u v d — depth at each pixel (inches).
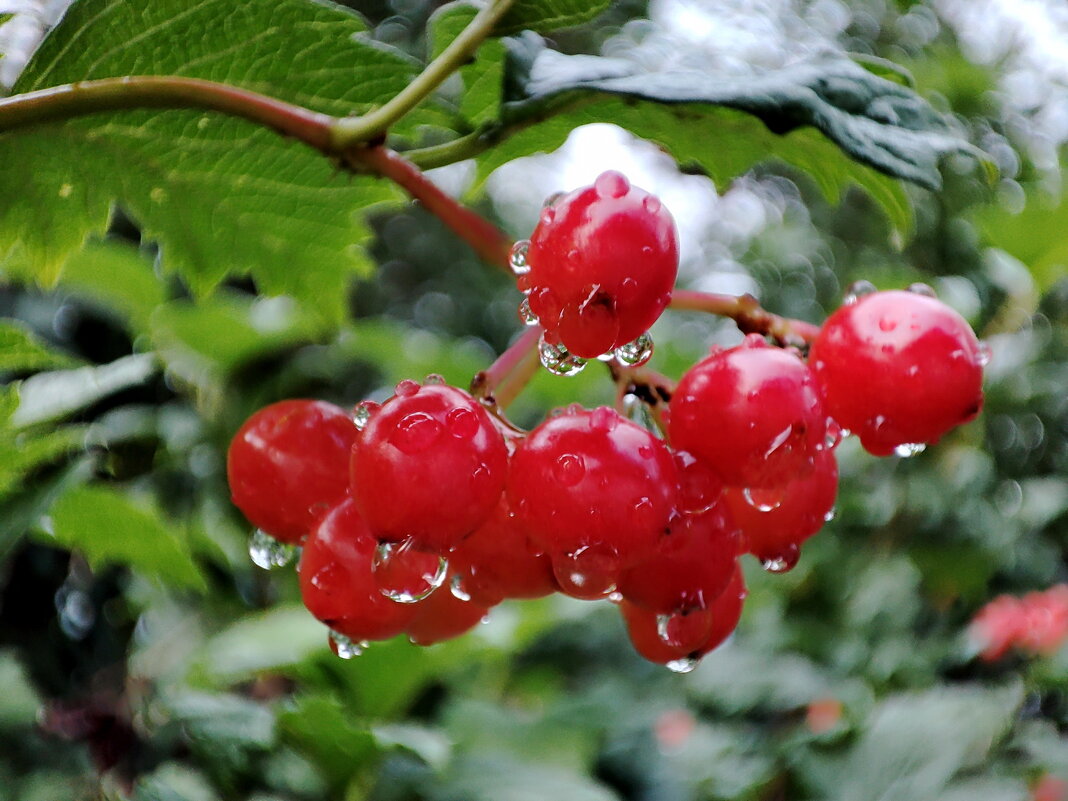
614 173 7.8
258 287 9.2
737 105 7.9
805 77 8.1
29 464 8.7
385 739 9.9
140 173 8.6
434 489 7.7
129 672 13.1
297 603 15.0
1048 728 14.7
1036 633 15.7
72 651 15.1
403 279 42.7
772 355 7.9
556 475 7.8
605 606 25.7
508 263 8.1
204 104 8.1
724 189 8.6
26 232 8.7
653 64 8.4
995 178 8.1
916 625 19.2
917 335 8.0
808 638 18.4
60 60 8.2
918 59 27.4
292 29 8.3
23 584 15.1
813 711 16.8
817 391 7.9
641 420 8.3
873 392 8.0
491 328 43.3
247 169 8.7
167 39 8.3
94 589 15.5
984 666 18.0
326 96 8.5
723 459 7.9
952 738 13.7
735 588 8.3
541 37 8.3
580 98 8.2
